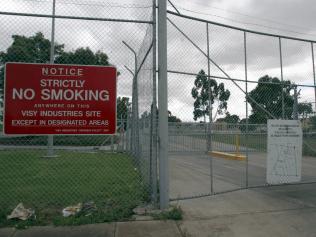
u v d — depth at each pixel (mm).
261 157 18531
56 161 15234
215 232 5910
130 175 11398
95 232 5816
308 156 17031
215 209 7215
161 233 5816
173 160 17328
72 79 6676
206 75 8445
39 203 7438
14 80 6473
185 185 10094
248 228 6121
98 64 7020
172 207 7199
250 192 8812
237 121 12211
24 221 6148
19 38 6707
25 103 6492
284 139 9234
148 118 8297
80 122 6680
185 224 6273
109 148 21094
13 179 10500
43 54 6816
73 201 7621
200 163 15914
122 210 6797
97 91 6766
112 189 8922
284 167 9203
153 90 7258
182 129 19438
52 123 6574
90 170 12641
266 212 7043
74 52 6930
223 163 15914
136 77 10961
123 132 20422
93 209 6746
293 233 5902
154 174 7281
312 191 8969
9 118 6430
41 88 6559
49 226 6078
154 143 7301
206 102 8844
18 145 10852
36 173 11719
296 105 10945
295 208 7348
